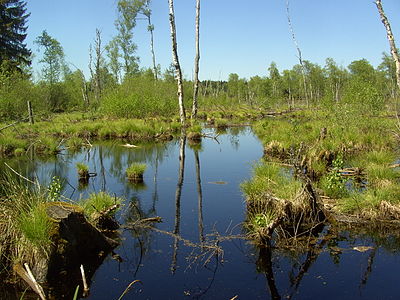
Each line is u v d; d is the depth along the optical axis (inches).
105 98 1021.8
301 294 157.5
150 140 720.3
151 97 983.6
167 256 197.5
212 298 155.3
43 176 398.0
